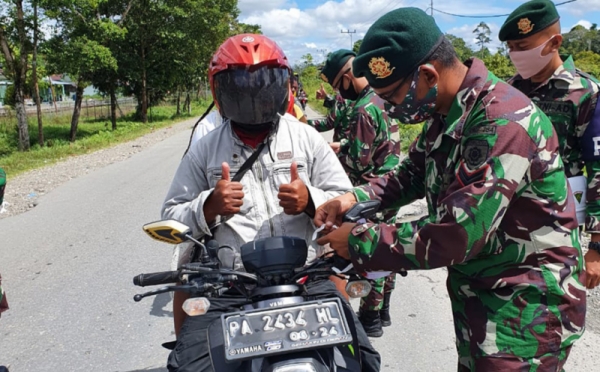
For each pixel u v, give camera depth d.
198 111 41.94
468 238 1.68
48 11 18.59
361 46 1.88
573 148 3.01
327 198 2.40
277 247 2.04
